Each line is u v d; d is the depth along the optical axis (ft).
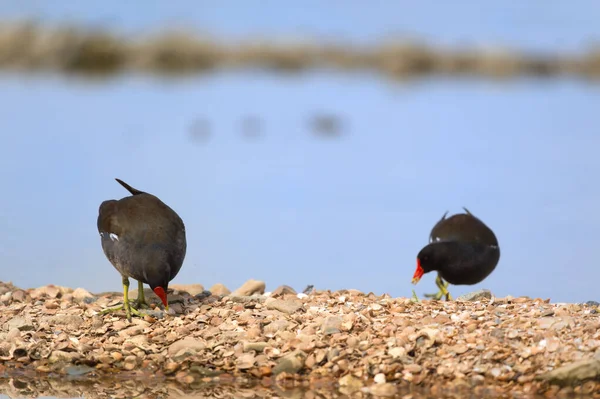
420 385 38.34
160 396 38.42
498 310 44.09
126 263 44.93
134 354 41.83
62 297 49.70
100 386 39.55
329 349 40.42
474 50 197.77
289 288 49.70
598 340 39.22
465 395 37.29
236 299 47.44
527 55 199.82
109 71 187.32
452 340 40.29
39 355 42.22
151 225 45.47
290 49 204.13
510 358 38.88
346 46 206.90
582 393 37.11
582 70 196.85
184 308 46.57
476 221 52.21
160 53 194.70
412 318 43.06
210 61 199.82
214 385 39.34
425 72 196.13
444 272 50.72
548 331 40.40
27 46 187.32
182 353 41.34
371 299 47.26
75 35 190.80
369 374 39.11
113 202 47.83
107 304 47.42
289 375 39.70
